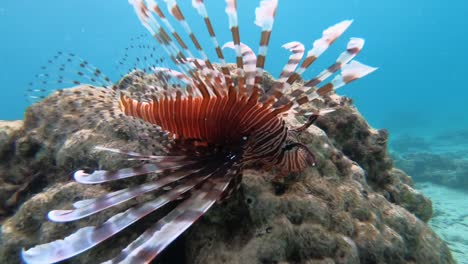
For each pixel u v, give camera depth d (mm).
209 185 297
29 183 479
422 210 586
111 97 391
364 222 386
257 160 334
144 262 226
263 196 342
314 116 352
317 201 355
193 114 341
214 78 341
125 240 354
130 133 405
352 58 302
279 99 336
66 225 361
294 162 331
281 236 324
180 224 254
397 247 390
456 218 1306
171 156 337
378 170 574
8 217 477
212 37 315
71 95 490
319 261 328
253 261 315
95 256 349
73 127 459
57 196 385
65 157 423
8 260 376
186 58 335
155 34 336
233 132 337
